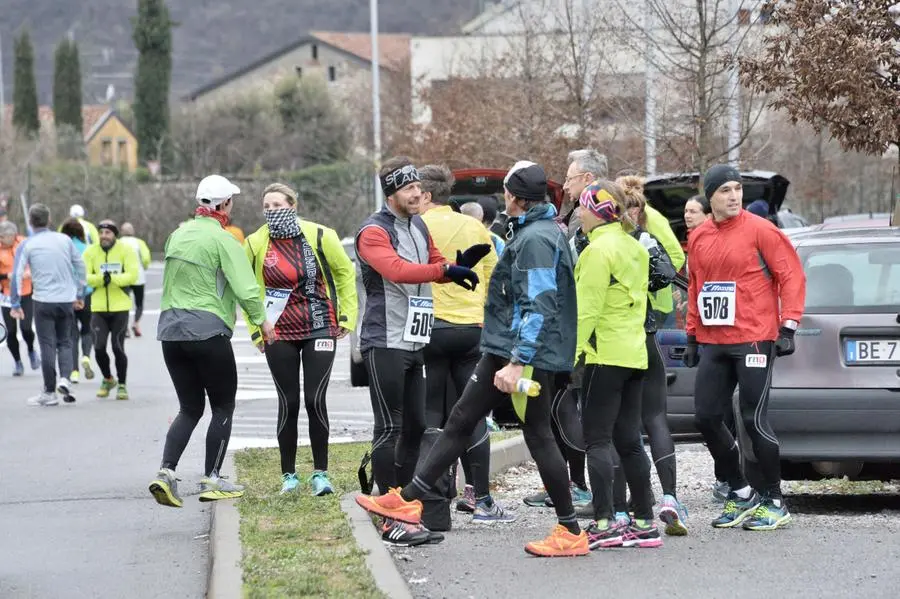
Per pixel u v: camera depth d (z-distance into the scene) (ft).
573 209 49.67
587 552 42.80
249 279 49.83
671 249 50.96
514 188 41.01
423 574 40.50
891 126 77.82
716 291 46.96
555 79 130.00
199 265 49.88
